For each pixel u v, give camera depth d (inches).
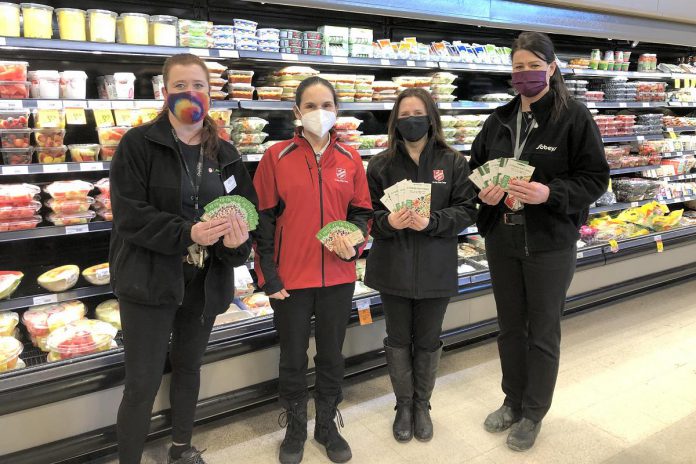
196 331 83.9
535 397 96.0
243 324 103.7
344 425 105.0
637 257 169.0
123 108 101.2
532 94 87.9
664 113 210.8
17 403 81.0
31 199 97.4
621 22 167.6
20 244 111.4
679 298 177.6
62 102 94.8
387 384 121.6
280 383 91.5
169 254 73.5
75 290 102.3
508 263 96.3
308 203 84.7
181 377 86.2
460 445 97.8
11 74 91.2
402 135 91.6
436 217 89.7
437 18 130.1
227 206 71.9
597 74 170.4
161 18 102.5
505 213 94.0
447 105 144.7
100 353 89.7
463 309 133.0
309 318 89.1
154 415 93.8
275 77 124.0
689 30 187.5
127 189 71.6
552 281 91.5
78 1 106.9
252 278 132.6
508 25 143.0
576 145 88.1
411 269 92.2
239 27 112.8
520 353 100.5
